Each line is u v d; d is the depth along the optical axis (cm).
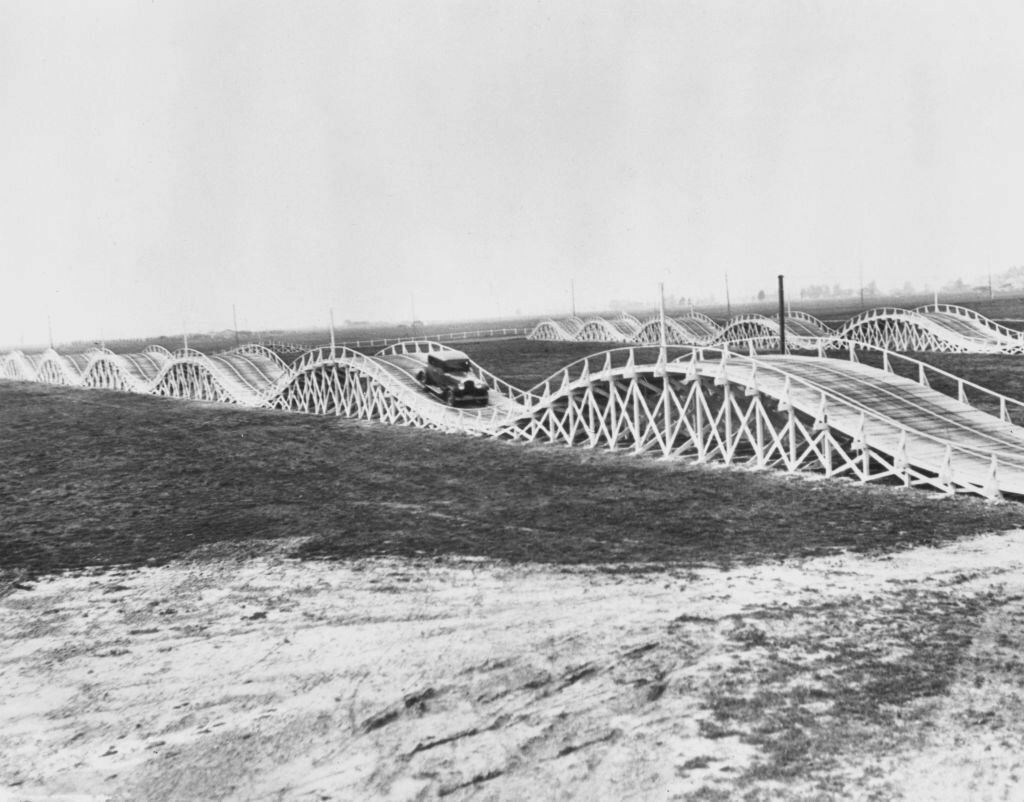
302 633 1906
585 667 1617
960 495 2738
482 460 3894
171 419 5422
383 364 6088
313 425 5141
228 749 1421
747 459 3725
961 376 5981
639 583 2114
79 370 9850
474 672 1636
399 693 1573
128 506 3203
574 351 11150
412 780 1289
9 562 2544
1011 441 3025
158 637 1941
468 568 2316
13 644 1942
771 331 9994
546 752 1334
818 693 1440
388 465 3853
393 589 2170
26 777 1372
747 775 1212
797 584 2036
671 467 3553
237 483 3553
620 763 1278
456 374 5256
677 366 3703
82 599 2219
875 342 9325
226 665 1761
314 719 1502
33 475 3800
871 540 2369
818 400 3316
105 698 1647
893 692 1427
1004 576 2000
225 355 8150
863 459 3031
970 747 1244
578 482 3356
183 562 2502
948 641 1628
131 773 1367
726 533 2545
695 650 1656
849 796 1142
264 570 2389
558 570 2259
